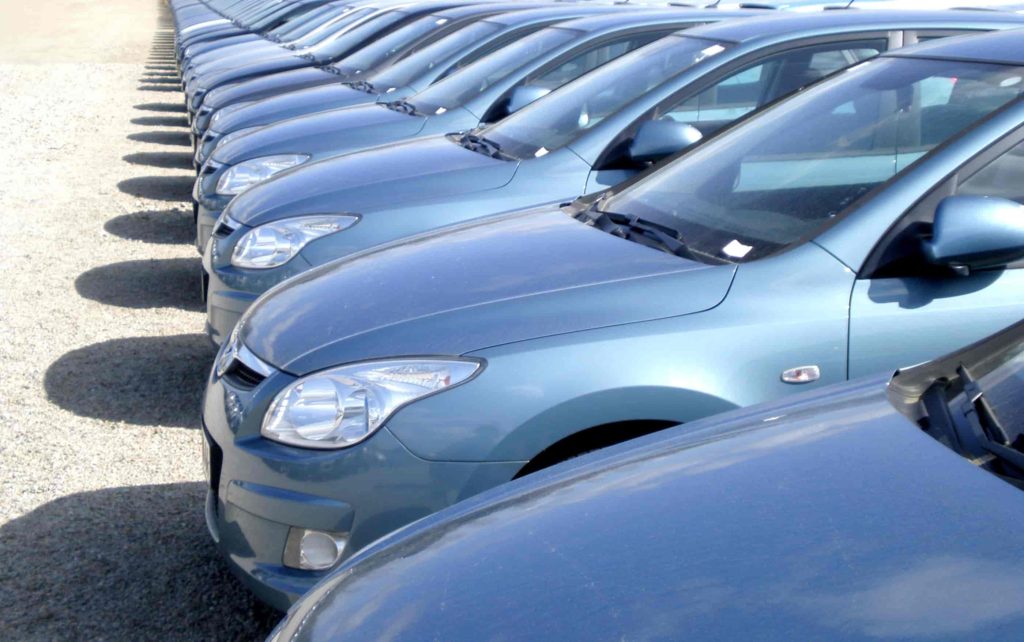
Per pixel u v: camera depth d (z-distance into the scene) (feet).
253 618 11.12
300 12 65.72
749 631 4.79
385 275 11.17
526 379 9.18
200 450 15.34
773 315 9.48
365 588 6.18
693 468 6.52
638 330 9.39
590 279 10.03
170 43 112.88
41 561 12.18
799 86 16.21
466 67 24.80
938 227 8.92
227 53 52.42
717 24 17.89
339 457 9.26
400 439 9.16
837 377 9.49
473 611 5.48
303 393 9.68
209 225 23.03
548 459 9.37
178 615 11.14
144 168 40.45
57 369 18.67
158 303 22.97
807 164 11.45
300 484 9.39
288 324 10.72
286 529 9.47
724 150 12.45
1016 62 11.03
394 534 7.17
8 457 15.01
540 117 17.80
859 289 9.56
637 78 17.31
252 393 10.21
